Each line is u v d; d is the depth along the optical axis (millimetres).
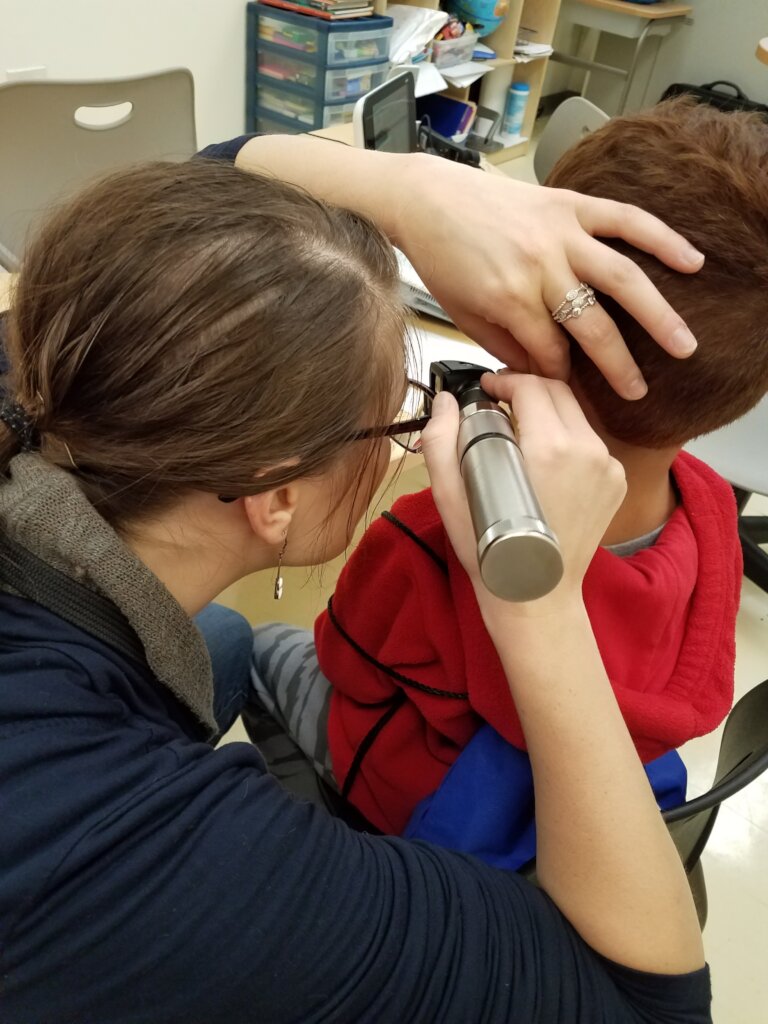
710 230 484
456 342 1098
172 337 401
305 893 405
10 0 1817
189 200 430
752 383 544
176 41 2191
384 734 692
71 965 373
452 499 484
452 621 613
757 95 3816
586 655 491
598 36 4129
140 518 458
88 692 407
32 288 436
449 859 473
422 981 416
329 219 481
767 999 1131
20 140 1205
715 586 634
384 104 1403
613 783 474
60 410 428
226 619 909
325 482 509
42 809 366
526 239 512
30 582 422
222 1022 403
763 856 1297
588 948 479
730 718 682
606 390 552
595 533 487
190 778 408
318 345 427
